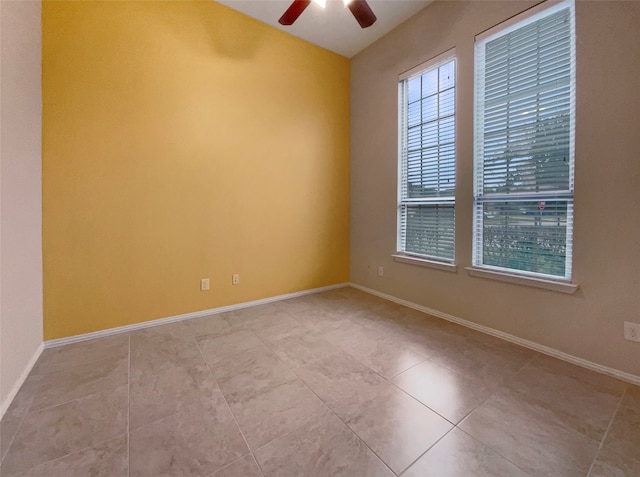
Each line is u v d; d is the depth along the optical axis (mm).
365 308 3137
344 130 3850
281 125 3318
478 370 1904
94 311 2410
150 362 2029
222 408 1554
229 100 2957
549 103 2074
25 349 1848
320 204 3701
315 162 3621
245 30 3006
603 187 1817
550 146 2086
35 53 2023
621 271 1772
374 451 1268
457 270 2691
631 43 1685
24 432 1377
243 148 3072
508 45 2285
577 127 1903
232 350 2203
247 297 3193
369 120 3582
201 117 2809
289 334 2482
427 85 2947
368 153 3627
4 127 1604
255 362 2031
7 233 1622
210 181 2895
